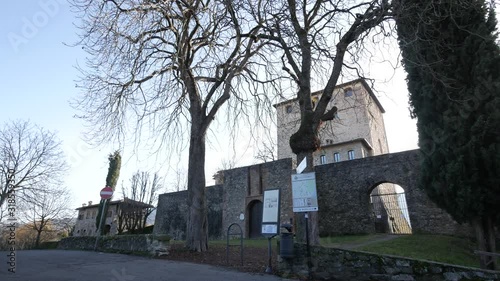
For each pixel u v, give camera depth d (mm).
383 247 12234
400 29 9828
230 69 12164
